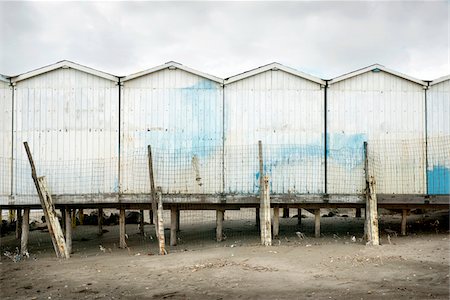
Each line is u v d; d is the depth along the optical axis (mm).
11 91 19656
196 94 19906
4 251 20734
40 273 15469
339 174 19766
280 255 16609
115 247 20875
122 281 13859
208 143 19812
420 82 19844
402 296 11359
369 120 19906
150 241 22172
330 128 19875
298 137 19828
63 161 19625
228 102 19875
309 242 19688
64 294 12742
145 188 19672
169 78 19906
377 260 15469
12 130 19578
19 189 19438
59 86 19766
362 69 19828
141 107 19844
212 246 19719
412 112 19938
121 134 19734
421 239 19594
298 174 19734
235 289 12531
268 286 12727
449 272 13656
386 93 19984
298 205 20375
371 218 18750
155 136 19812
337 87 19984
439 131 19906
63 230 23328
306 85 19969
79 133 19719
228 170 19750
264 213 19094
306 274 13891
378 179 19750
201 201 19578
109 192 19594
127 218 29172
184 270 14867
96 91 19812
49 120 19672
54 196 19469
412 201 19656
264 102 19891
